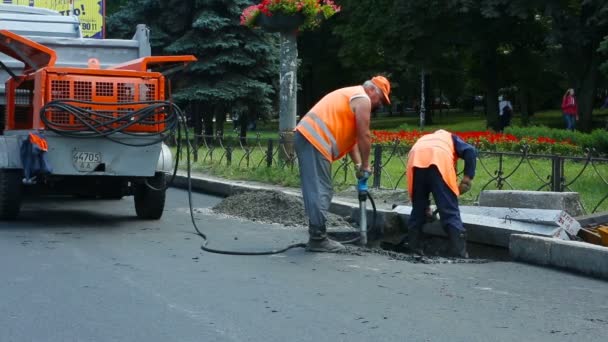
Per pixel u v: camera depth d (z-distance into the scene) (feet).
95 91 30.45
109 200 42.19
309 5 47.85
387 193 37.37
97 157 30.58
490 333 16.38
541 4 92.99
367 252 25.95
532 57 115.65
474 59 121.80
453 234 25.52
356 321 17.15
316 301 18.90
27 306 18.10
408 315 17.71
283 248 26.35
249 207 35.42
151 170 31.48
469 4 97.14
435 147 25.86
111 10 116.67
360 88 26.20
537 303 19.03
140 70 33.14
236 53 79.92
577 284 21.24
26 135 30.96
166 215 35.81
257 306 18.34
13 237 28.12
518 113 152.25
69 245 26.61
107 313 17.57
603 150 55.83
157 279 21.17
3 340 15.51
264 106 84.07
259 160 51.85
